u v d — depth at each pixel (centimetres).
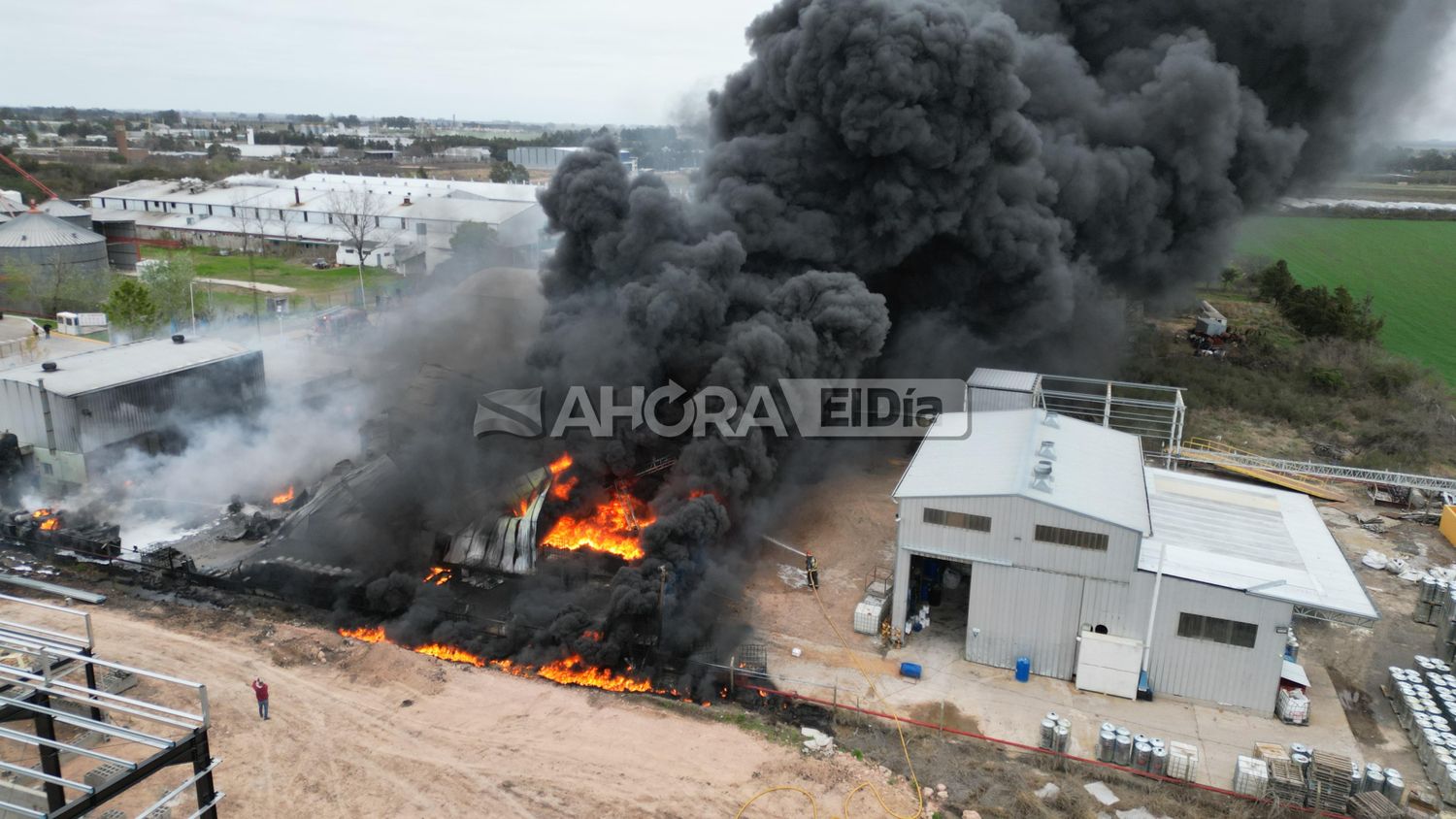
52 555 3212
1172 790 2203
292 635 2786
